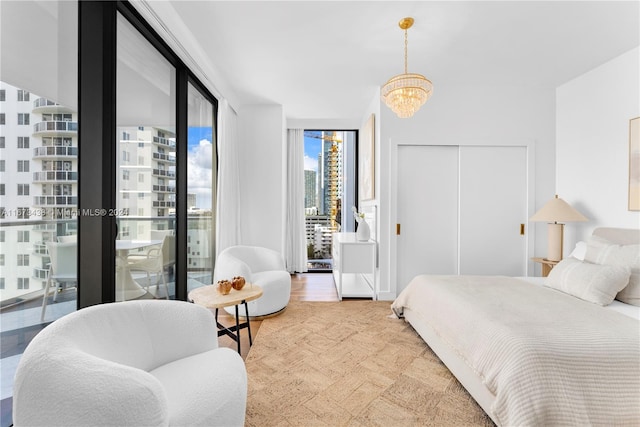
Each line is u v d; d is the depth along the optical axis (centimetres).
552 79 324
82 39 151
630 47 259
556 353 128
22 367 92
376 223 364
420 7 209
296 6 210
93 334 113
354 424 145
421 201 349
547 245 346
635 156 258
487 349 147
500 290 217
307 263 509
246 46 263
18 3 125
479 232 347
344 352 218
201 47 264
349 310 309
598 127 293
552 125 346
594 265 215
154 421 89
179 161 251
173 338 135
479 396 154
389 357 211
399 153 349
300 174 496
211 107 335
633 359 128
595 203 296
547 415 119
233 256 291
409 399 165
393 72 313
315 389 173
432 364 203
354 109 436
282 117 418
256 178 414
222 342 231
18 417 90
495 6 207
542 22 225
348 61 289
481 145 344
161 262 229
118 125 178
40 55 134
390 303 334
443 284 236
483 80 330
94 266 156
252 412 153
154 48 217
